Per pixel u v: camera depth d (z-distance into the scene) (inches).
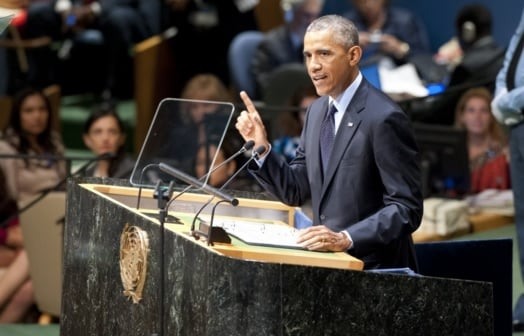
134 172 510.3
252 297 394.3
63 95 1411.2
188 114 564.7
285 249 431.2
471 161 949.8
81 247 505.4
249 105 484.4
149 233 446.3
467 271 535.8
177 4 1268.5
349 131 477.4
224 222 473.4
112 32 1392.7
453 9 1327.5
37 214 817.5
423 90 936.3
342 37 468.1
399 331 408.2
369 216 478.3
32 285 829.8
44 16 1376.7
